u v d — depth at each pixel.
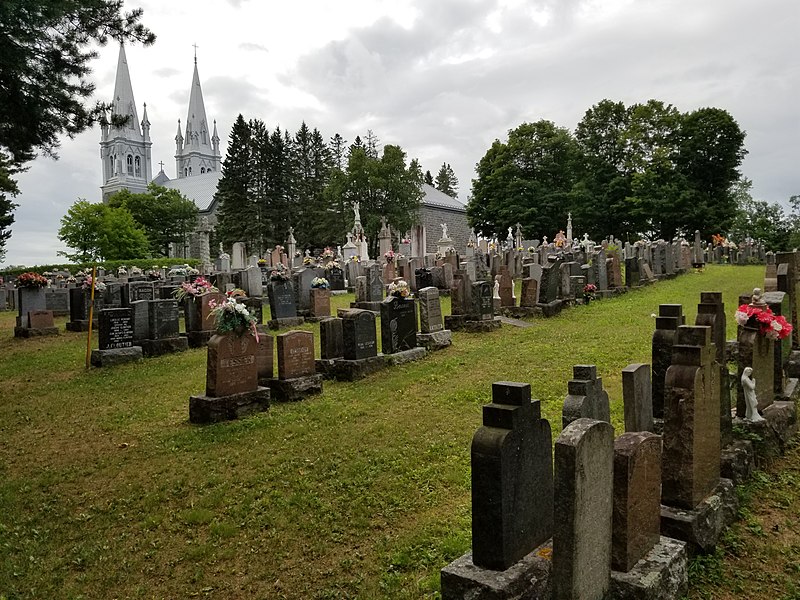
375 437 7.96
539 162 63.06
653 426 6.41
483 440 3.95
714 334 6.92
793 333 8.88
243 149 69.81
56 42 12.22
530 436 4.17
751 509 5.54
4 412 10.25
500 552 3.87
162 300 14.72
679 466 4.87
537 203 62.19
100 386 11.78
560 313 17.36
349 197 67.81
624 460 3.93
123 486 6.89
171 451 7.88
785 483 5.98
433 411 8.98
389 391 10.22
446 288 23.08
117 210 61.50
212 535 5.69
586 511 3.59
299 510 6.05
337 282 25.84
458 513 5.76
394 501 6.10
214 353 9.05
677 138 53.12
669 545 4.28
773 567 4.67
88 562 5.33
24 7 10.75
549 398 9.15
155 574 5.14
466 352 12.98
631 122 56.69
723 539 5.01
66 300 23.47
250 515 6.01
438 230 78.75
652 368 6.96
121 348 13.92
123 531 5.87
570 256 24.27
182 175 130.75
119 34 12.78
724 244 38.03
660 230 54.19
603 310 17.48
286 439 8.10
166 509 6.27
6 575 5.14
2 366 14.05
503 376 10.75
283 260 38.41
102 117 13.60
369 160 67.38
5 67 11.38
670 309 6.96
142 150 115.62
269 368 10.48
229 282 22.33
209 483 6.82
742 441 6.09
